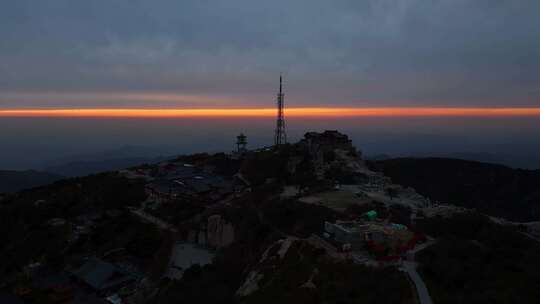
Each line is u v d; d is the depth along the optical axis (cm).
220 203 10931
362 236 6456
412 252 6044
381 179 11388
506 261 5462
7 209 10550
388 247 6188
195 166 15612
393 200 9175
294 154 13225
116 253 8925
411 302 4516
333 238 6838
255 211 9538
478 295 4444
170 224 10325
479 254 5816
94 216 10750
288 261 6322
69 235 9631
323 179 11200
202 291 6806
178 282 7412
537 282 4834
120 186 12425
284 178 11962
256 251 8200
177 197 11506
